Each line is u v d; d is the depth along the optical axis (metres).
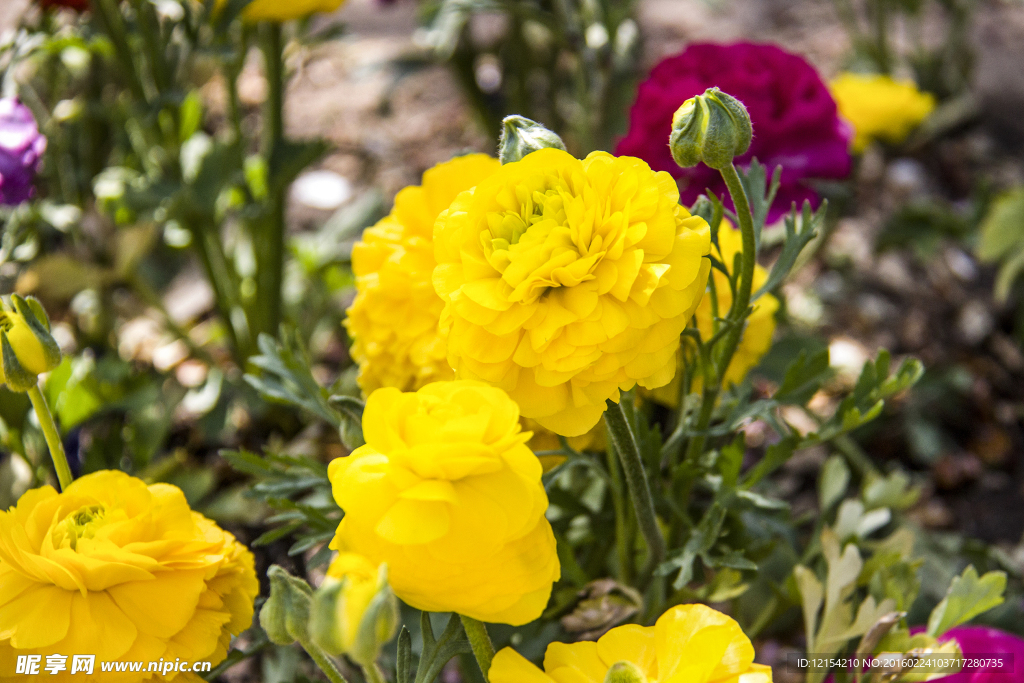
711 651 0.71
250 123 1.79
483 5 1.26
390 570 0.68
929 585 0.97
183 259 1.48
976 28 2.17
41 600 0.73
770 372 1.05
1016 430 1.38
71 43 1.01
